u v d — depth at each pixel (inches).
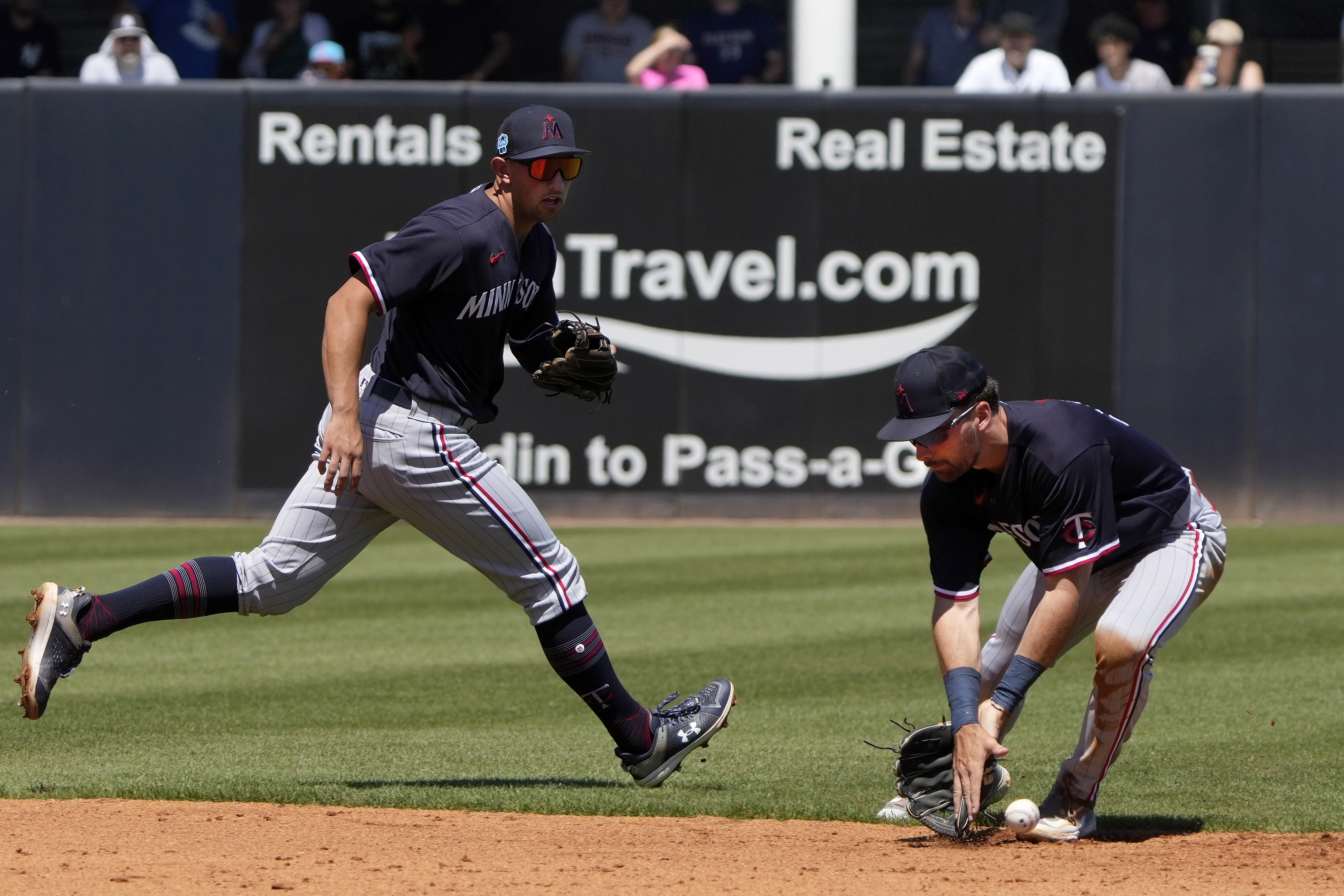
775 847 515.8
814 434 1631.4
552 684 881.5
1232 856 503.2
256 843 511.5
